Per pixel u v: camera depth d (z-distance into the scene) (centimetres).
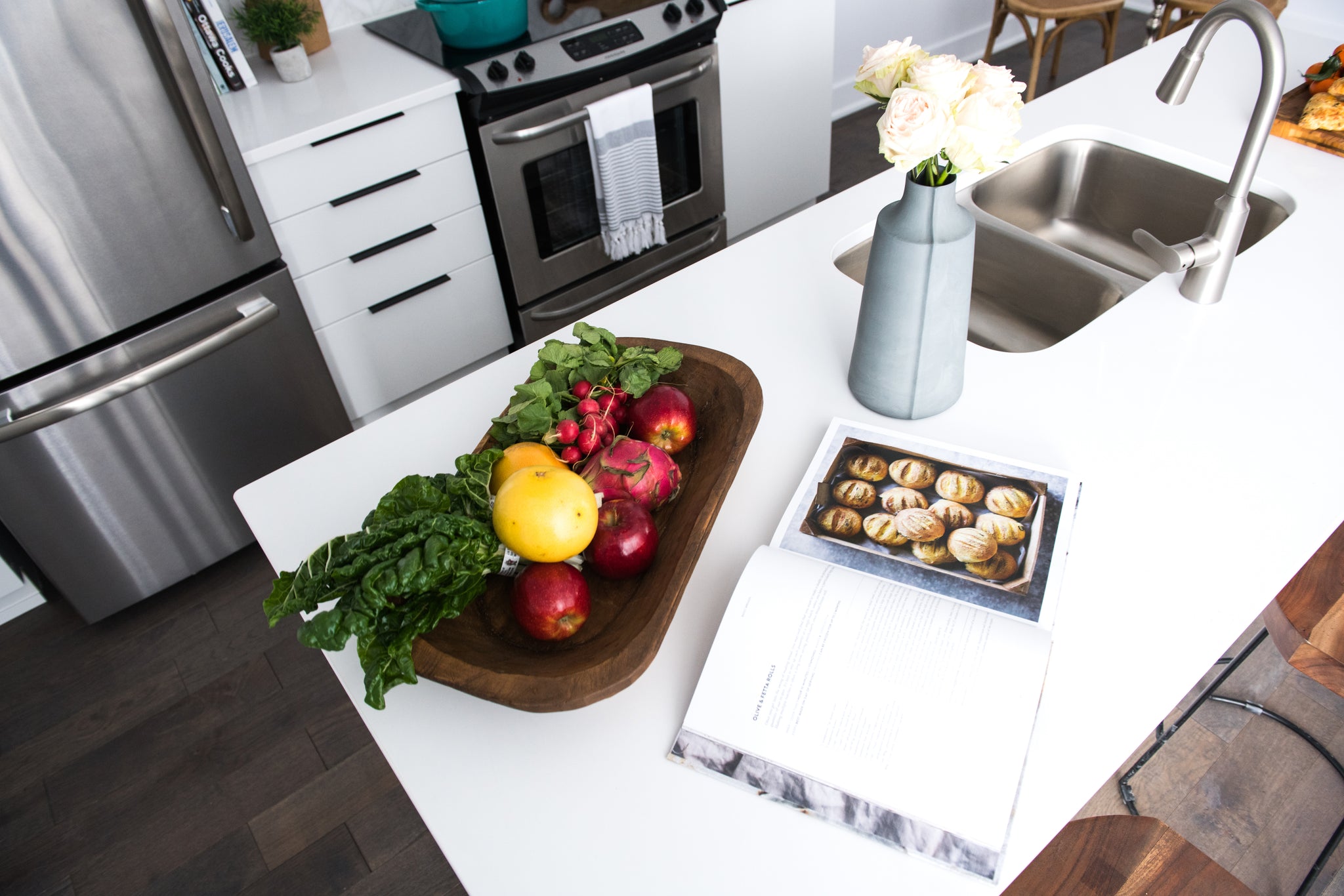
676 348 108
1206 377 110
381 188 194
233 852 156
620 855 71
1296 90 163
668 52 218
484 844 72
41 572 198
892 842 69
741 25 238
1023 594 85
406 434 112
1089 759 74
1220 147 153
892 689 74
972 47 394
